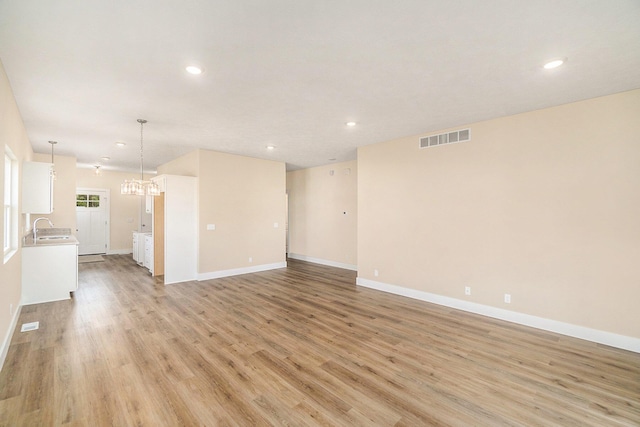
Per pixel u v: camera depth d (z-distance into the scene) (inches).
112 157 256.4
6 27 75.4
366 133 178.5
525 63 95.7
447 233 167.3
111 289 200.4
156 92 117.3
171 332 129.8
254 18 73.1
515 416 77.7
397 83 110.2
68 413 76.9
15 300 137.7
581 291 126.6
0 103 93.5
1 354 99.0
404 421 75.5
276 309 161.3
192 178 227.5
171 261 217.0
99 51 87.9
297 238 331.6
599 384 92.7
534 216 138.3
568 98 124.2
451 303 165.6
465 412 79.2
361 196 212.7
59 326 135.3
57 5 67.2
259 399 83.9
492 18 73.4
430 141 174.6
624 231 117.5
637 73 102.0
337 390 88.6
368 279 208.4
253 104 130.9
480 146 154.9
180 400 83.0
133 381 92.0
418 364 104.1
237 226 248.2
